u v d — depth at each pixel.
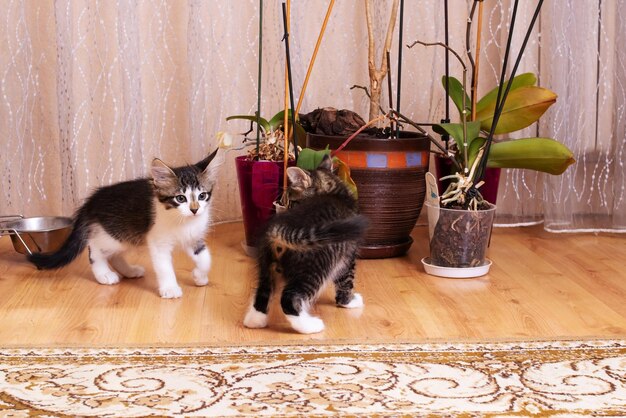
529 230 2.37
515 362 1.59
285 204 1.96
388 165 2.05
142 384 1.52
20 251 2.10
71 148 2.22
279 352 1.63
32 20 2.27
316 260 1.68
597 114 2.29
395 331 1.71
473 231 1.97
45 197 2.34
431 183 1.99
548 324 1.75
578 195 2.32
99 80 2.24
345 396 1.48
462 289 1.92
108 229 1.92
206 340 1.68
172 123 2.36
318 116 2.14
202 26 2.26
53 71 2.30
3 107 2.26
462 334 1.70
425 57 2.38
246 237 2.17
